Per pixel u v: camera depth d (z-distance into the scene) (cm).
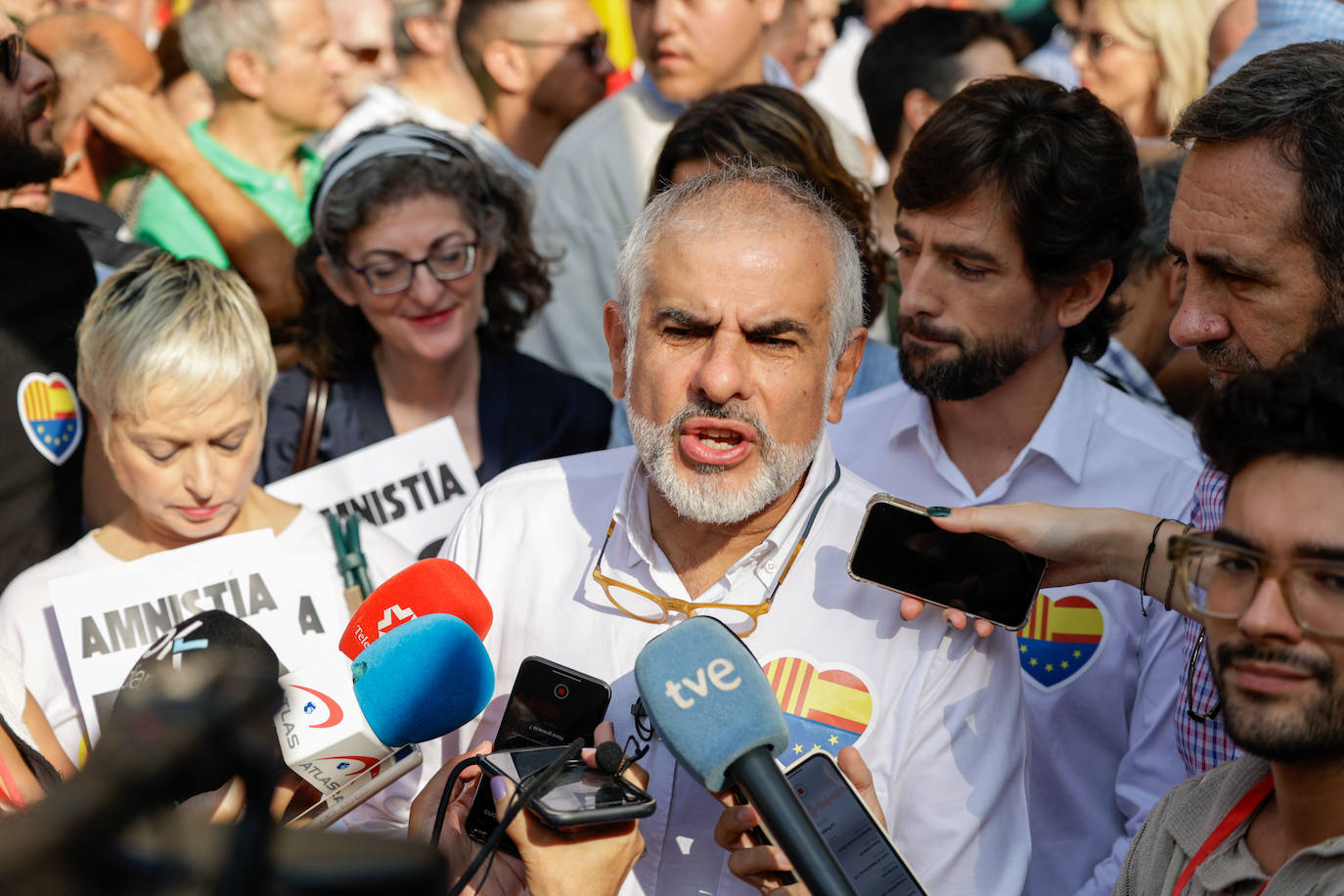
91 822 74
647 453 192
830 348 194
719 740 150
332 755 179
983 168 255
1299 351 148
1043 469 275
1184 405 373
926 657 200
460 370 371
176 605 263
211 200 436
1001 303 262
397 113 537
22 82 315
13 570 298
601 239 448
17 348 303
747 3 442
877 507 195
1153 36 521
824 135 331
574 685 184
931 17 462
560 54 529
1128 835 244
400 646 183
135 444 260
